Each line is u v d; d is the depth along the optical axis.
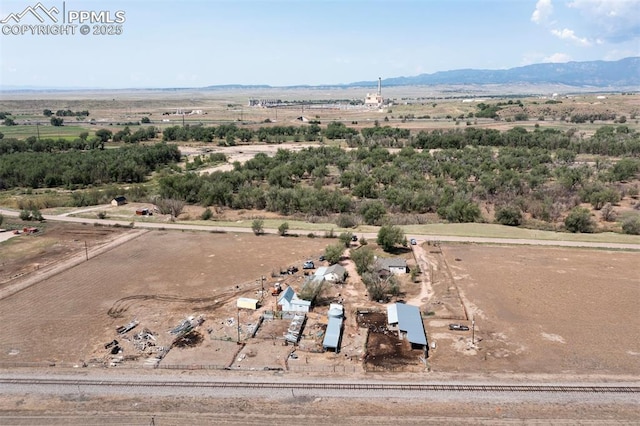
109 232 113.88
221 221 125.75
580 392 51.91
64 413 49.06
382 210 125.44
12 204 142.88
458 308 72.75
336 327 65.25
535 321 68.50
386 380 54.56
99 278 84.75
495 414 48.69
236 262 92.94
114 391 52.53
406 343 63.00
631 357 58.84
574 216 115.00
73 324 67.62
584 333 64.94
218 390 52.78
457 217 125.25
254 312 71.56
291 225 120.69
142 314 70.88
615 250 98.94
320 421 47.88
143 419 48.19
